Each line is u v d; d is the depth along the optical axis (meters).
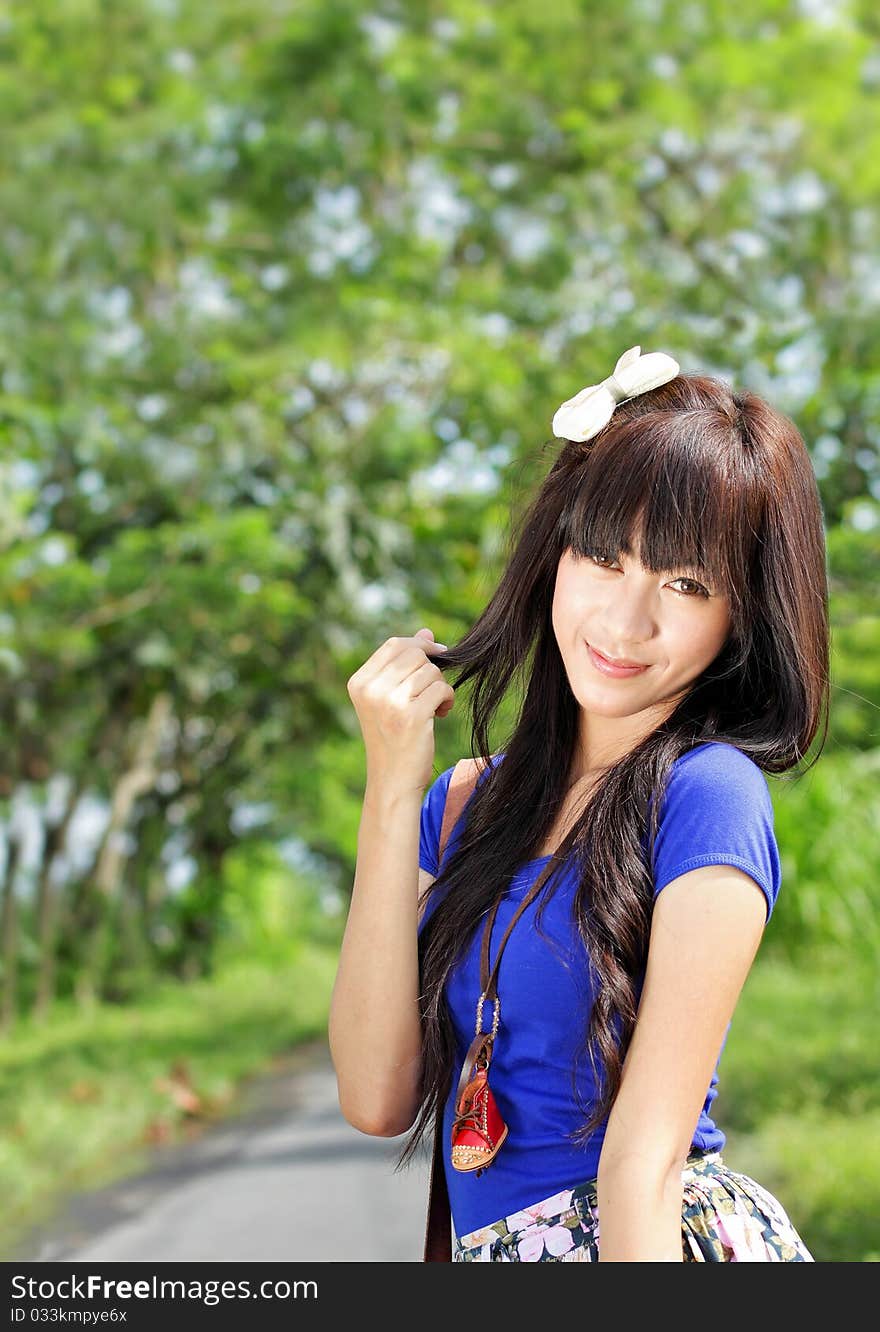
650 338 14.34
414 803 1.87
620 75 15.55
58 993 20.30
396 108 15.34
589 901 1.66
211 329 15.19
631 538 1.71
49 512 15.04
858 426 11.24
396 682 1.89
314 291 15.64
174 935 25.38
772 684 1.76
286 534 15.20
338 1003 1.87
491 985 1.74
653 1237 1.50
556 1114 1.69
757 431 1.75
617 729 1.85
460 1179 1.77
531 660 1.93
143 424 14.97
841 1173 5.57
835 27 15.55
